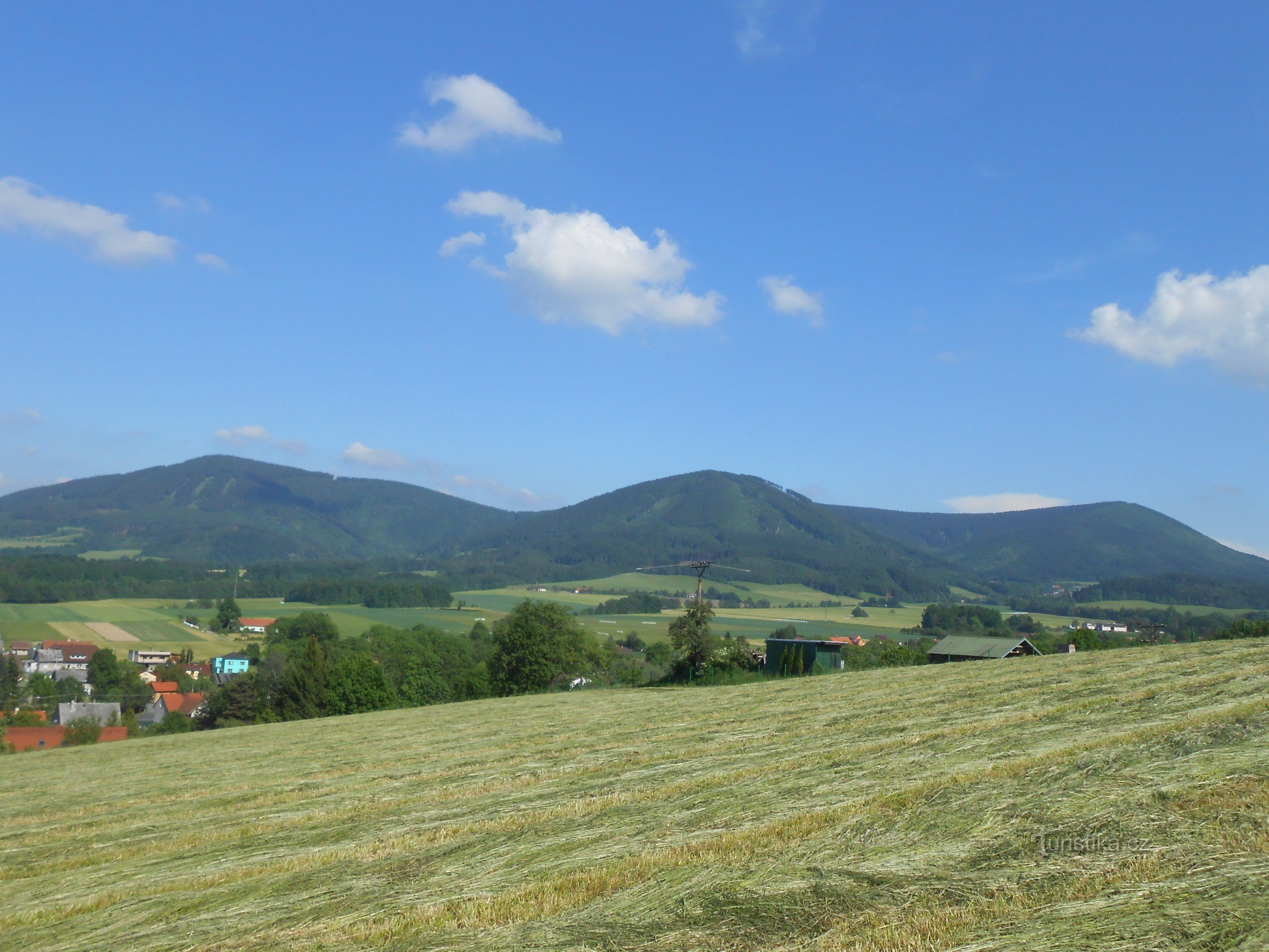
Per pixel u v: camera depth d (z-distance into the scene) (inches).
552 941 275.1
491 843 417.7
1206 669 749.3
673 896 301.9
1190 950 212.4
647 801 474.9
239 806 685.9
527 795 550.6
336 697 2549.2
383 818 533.3
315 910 349.4
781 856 327.9
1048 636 2476.6
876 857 310.8
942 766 446.9
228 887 407.2
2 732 2605.8
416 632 4414.4
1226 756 370.9
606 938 271.6
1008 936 233.1
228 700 2947.8
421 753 896.3
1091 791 347.3
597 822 434.3
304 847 474.6
